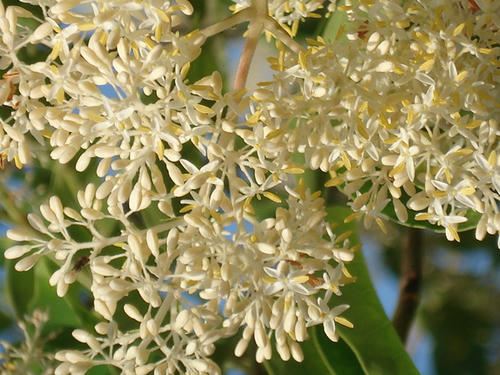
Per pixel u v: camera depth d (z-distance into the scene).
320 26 0.40
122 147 0.34
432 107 0.34
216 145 0.34
